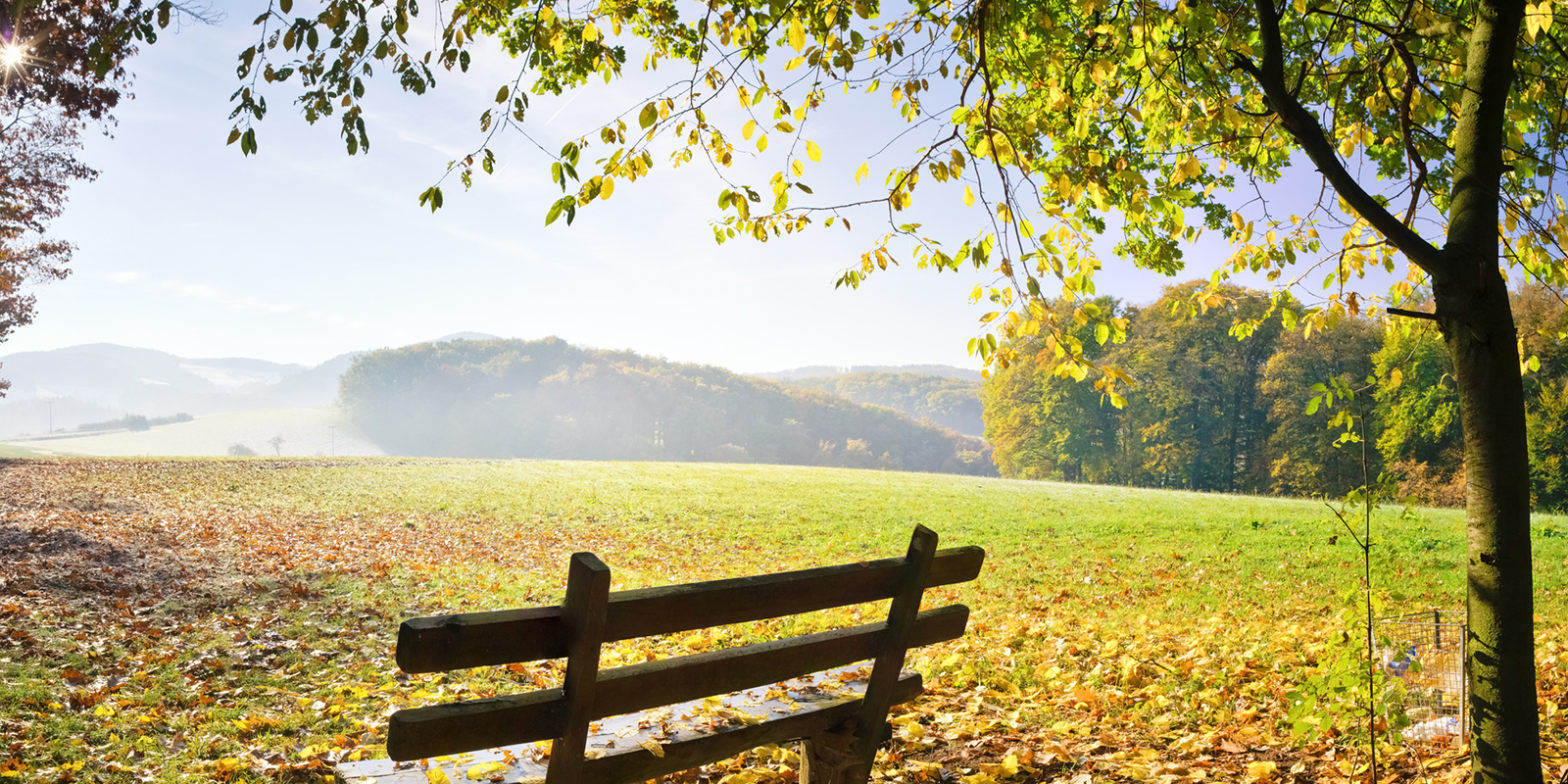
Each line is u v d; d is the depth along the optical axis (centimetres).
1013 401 5334
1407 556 1392
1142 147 640
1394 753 416
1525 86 486
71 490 2267
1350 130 531
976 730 492
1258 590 1184
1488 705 307
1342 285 498
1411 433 3850
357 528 1914
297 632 790
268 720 521
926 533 285
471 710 204
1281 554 1499
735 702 326
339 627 827
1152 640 778
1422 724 446
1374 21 544
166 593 973
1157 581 1275
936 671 649
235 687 609
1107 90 514
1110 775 424
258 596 974
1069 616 958
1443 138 525
